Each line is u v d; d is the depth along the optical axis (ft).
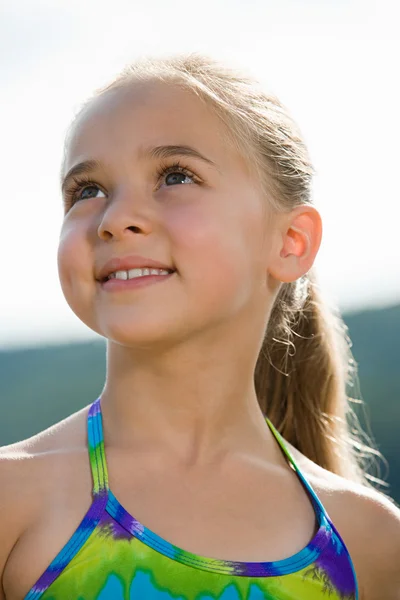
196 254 6.50
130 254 6.46
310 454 9.05
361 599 7.00
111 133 6.75
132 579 5.96
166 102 6.86
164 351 6.62
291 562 6.31
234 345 6.93
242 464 6.84
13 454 6.53
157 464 6.57
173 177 6.75
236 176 6.93
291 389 9.02
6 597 6.13
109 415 6.86
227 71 7.54
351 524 6.97
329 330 9.17
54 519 6.11
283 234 7.44
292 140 7.78
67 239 6.73
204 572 6.06
